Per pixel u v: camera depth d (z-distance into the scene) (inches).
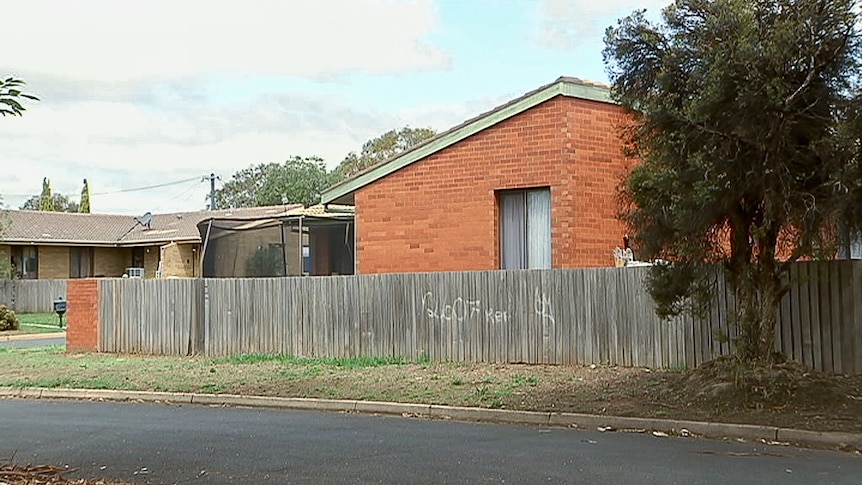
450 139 783.7
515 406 514.0
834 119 442.9
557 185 727.7
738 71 439.5
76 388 657.6
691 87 468.8
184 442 434.9
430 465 365.4
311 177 2501.2
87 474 359.3
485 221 765.9
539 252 747.4
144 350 860.0
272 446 419.2
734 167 454.6
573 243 722.2
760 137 442.3
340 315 756.6
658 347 616.1
